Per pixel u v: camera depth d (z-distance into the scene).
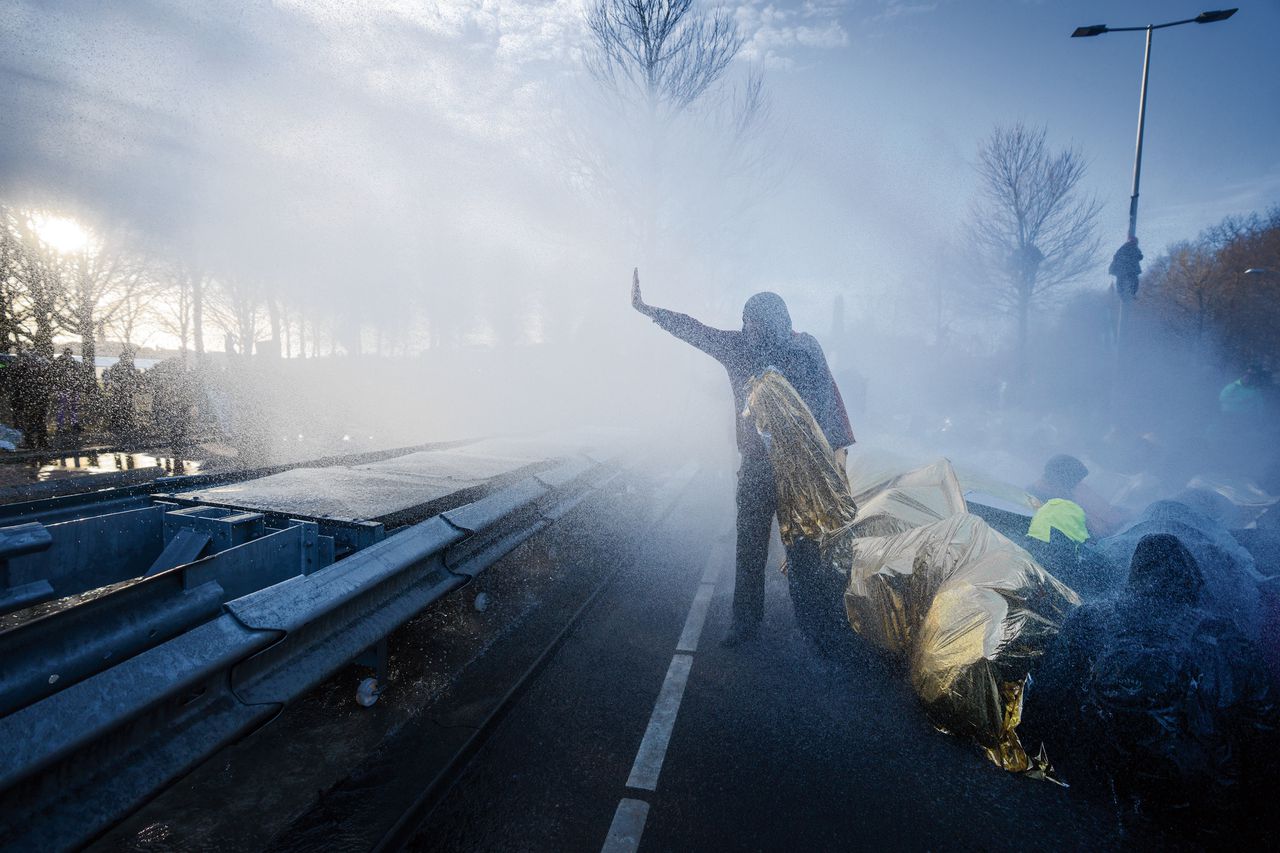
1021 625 2.61
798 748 2.70
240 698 1.98
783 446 3.50
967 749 2.70
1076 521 3.61
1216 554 3.02
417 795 2.27
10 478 8.25
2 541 2.34
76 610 1.79
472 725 2.72
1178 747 2.20
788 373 3.84
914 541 3.25
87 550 2.76
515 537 3.97
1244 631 2.62
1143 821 2.29
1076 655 2.60
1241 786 2.19
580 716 2.93
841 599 3.46
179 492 3.44
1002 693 2.60
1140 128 14.48
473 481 3.96
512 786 2.42
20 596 2.41
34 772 1.40
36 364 12.67
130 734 1.66
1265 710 2.21
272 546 2.65
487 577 3.94
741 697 3.11
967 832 2.22
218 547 2.94
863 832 2.21
